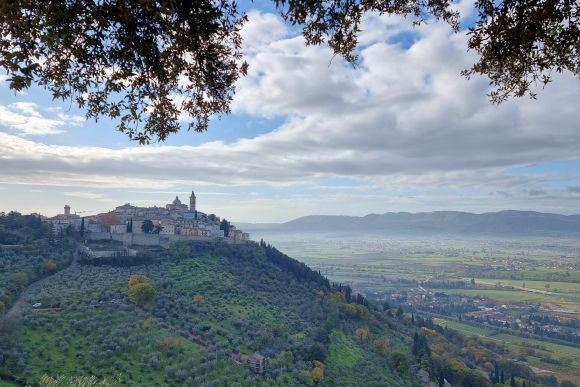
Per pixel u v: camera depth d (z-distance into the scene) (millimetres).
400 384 77188
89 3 7254
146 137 9703
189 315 78375
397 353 87375
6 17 6828
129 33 8109
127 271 104875
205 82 9508
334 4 8672
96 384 40219
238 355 66125
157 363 55812
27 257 100188
